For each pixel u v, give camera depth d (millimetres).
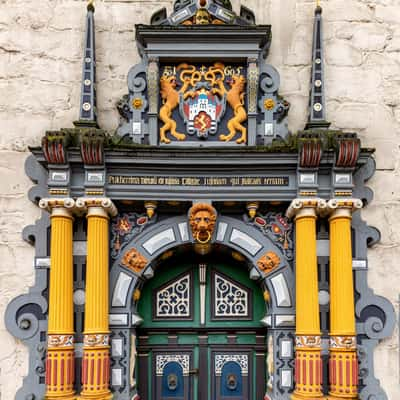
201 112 7234
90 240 6715
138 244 7066
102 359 6527
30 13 7652
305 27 7688
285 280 7031
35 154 6871
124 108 7277
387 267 7184
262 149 6781
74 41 7633
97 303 6602
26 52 7578
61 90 7531
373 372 6926
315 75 7254
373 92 7574
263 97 7344
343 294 6664
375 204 7301
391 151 7441
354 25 7695
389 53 7648
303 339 6582
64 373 6492
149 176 6922
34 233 7125
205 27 7117
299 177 6820
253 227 7156
